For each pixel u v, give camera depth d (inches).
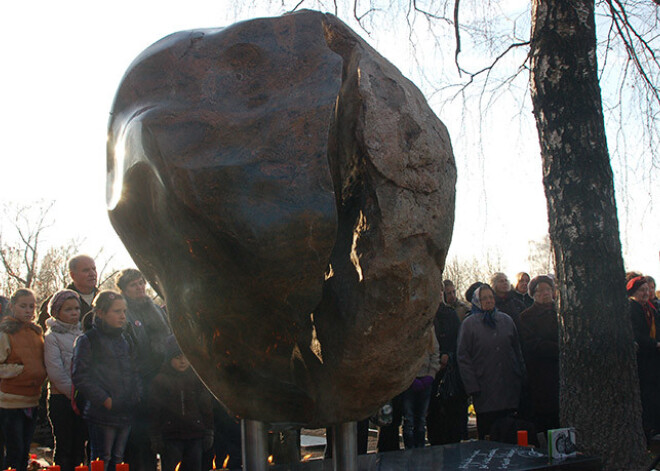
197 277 87.9
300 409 98.0
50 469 112.6
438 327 205.3
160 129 85.5
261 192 83.6
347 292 92.4
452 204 99.3
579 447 175.0
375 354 92.3
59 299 158.7
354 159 93.4
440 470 113.9
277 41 91.6
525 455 127.4
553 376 197.2
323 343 95.5
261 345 93.1
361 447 177.3
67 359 156.3
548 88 185.8
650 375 216.2
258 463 99.1
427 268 93.0
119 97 96.7
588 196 179.3
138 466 155.8
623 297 179.6
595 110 183.6
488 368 191.0
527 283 242.5
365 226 91.0
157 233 92.2
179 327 95.3
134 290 159.3
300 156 85.0
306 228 83.4
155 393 153.9
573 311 178.9
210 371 96.4
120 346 145.5
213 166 83.0
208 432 159.8
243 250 83.9
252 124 86.3
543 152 188.5
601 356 175.3
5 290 989.8
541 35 187.6
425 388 192.4
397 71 101.6
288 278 85.4
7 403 158.2
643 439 177.3
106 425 140.6
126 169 90.0
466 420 214.2
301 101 87.0
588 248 178.1
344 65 98.0
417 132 93.4
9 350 159.2
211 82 89.4
